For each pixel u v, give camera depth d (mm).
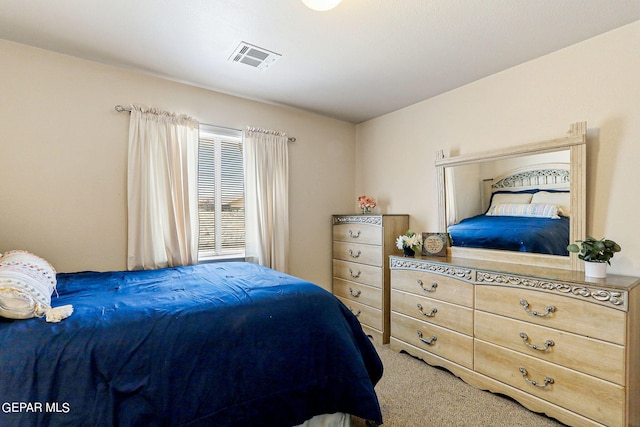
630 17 1735
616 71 1851
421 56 2191
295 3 1630
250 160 2982
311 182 3471
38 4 1631
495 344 1964
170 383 1149
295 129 3338
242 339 1335
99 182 2305
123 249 2400
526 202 2217
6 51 2004
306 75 2502
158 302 1419
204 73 2477
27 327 1104
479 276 2057
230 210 3000
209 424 1182
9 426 918
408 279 2570
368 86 2719
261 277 1956
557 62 2107
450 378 2195
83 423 997
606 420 1508
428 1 1606
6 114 2006
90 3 1626
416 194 3111
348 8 1664
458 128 2727
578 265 1936
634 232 1788
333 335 1534
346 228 3369
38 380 986
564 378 1657
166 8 1673
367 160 3707
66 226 2191
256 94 2910
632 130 1795
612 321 1503
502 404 1876
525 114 2271
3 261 1447
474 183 2549
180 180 2570
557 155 2061
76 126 2223
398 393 1998
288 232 3223
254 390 1300
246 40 1998
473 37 1948
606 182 1892
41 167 2109
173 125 2555
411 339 2535
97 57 2225
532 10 1677
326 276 3590
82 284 1797
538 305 1771
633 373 1518
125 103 2404
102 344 1102
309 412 1412
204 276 2027
